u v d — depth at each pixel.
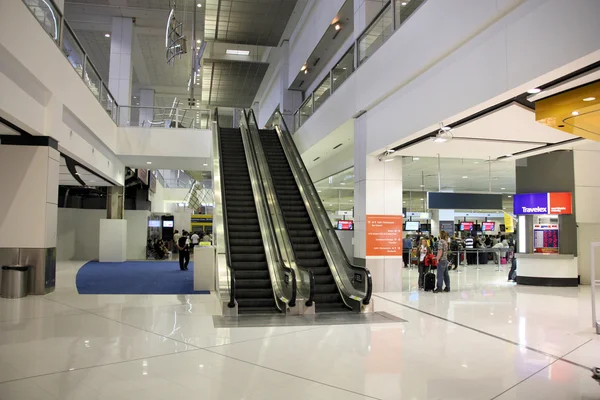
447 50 7.59
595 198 12.48
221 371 4.58
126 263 18.47
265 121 28.06
